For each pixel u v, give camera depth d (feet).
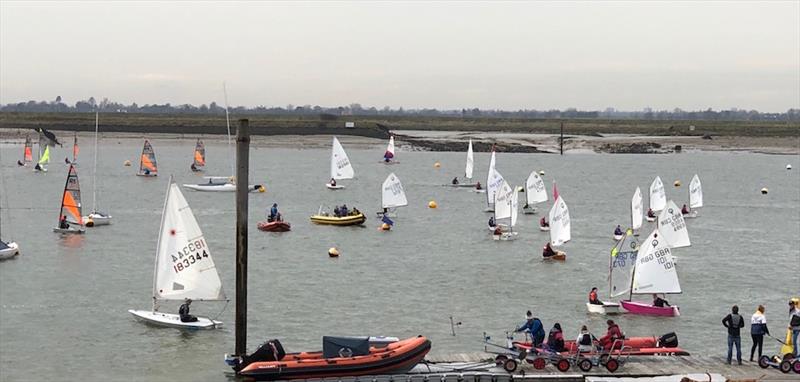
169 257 179.63
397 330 179.32
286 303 201.16
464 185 512.22
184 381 146.10
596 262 259.80
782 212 410.31
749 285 228.63
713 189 529.86
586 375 130.93
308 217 357.61
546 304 204.33
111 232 302.66
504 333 176.86
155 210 369.71
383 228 323.16
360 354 134.31
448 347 166.09
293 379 131.54
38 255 255.91
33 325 178.81
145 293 208.64
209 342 168.76
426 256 266.98
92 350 162.91
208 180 516.32
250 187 463.01
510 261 259.60
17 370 150.71
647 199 458.50
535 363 133.18
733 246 297.12
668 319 190.80
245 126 144.46
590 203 437.58
